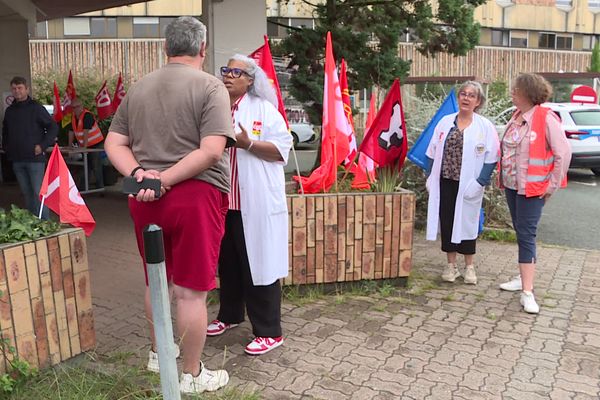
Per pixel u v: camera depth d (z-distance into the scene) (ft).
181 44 10.15
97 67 70.54
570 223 28.94
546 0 97.60
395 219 16.90
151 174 9.35
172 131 9.87
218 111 9.75
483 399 11.09
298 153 56.13
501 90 59.00
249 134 12.44
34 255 10.61
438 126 17.79
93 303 16.01
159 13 82.38
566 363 12.68
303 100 35.37
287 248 13.14
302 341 13.55
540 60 98.78
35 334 10.71
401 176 25.91
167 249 10.72
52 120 24.38
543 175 15.34
